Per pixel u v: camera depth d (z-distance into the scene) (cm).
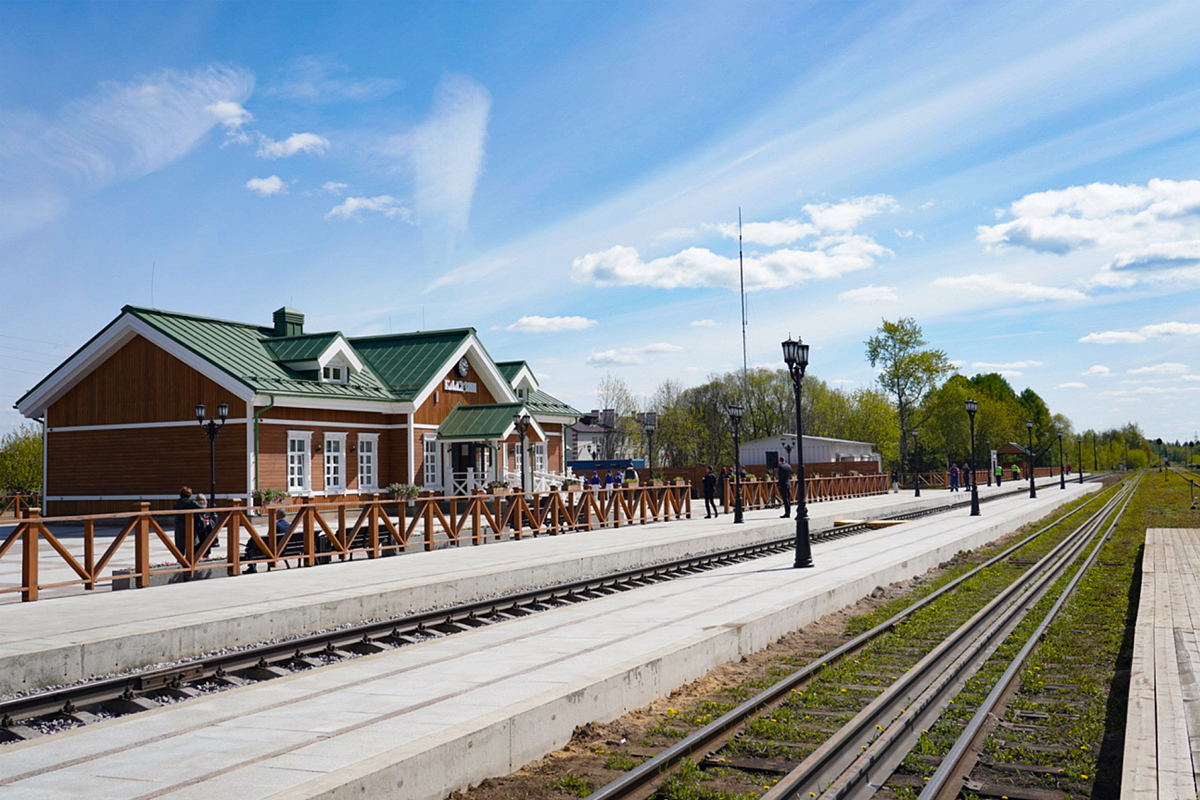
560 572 1736
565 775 619
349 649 1101
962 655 955
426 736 588
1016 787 593
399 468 3234
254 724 671
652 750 668
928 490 6372
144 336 2927
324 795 484
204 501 1792
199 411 2402
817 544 2322
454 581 1474
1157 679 789
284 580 1484
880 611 1312
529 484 3469
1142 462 17788
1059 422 14338
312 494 2912
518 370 3981
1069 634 1119
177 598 1274
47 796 522
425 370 3372
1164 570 1588
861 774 586
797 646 1078
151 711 720
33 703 789
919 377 7469
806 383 8531
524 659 902
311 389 2938
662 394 8175
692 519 3095
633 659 825
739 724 729
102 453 3020
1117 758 649
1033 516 3612
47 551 2134
